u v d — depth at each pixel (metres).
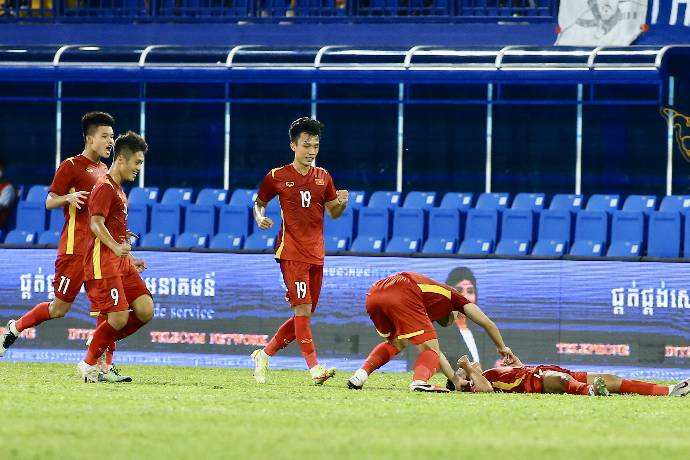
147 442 22.67
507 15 58.94
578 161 59.22
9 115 63.69
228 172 62.62
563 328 43.62
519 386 33.94
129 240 35.41
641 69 52.34
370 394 33.00
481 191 60.44
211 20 60.50
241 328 45.53
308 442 23.00
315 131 36.22
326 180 36.56
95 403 29.14
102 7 63.19
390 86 61.09
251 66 56.09
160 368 44.31
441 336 44.31
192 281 45.91
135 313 35.94
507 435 24.66
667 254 51.16
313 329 45.09
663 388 33.59
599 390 33.00
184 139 62.91
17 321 38.25
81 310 46.34
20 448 21.56
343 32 59.38
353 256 44.84
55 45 58.53
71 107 63.19
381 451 22.05
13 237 57.75
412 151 61.09
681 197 54.25
